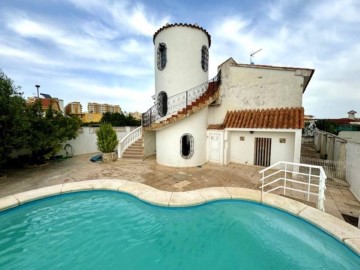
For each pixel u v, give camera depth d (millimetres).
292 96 11078
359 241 4188
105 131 13609
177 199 6738
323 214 5445
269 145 11297
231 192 7336
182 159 11711
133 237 5434
